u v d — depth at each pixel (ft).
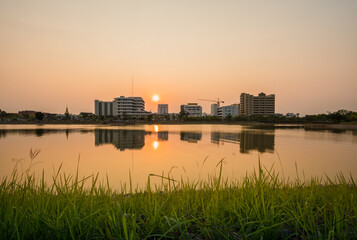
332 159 52.06
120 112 502.38
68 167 40.70
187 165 43.16
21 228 4.79
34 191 6.97
